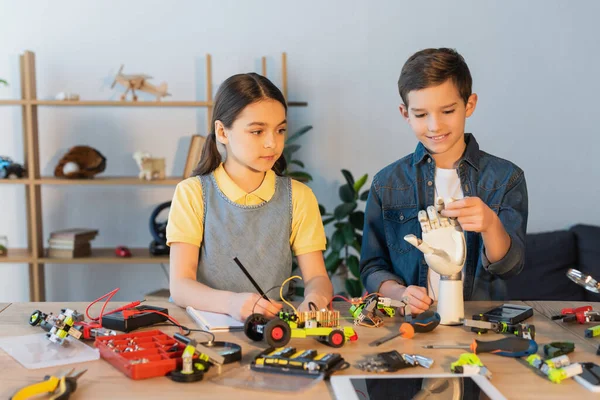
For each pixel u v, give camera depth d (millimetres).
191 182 1418
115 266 3018
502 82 2955
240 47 2922
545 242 2809
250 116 1278
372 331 1105
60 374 865
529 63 2951
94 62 2902
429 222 1142
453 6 2914
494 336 1068
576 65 2959
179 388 833
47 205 2973
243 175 1404
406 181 1590
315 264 1407
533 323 1158
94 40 2896
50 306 1294
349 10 2914
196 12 2904
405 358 926
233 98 1299
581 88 2973
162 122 2959
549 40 2943
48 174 2941
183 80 2928
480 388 818
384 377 854
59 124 2932
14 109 2908
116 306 1299
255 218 1398
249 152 1298
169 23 2904
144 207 3002
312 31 2922
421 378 853
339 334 1003
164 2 2895
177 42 2912
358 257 3023
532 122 2984
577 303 1330
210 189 1409
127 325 1091
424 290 1206
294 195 1433
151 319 1132
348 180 2762
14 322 1167
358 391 803
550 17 2934
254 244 1390
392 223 1596
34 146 2764
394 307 1206
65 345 1018
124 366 883
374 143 2973
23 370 903
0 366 918
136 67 2914
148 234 3014
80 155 2773
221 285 1374
